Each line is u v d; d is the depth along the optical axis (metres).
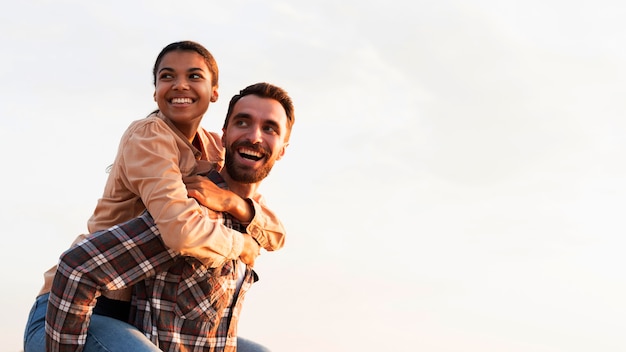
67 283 2.34
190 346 2.55
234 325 2.72
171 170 2.55
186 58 2.88
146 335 2.49
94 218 2.78
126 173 2.59
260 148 2.76
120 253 2.40
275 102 2.81
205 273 2.56
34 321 2.62
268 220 2.84
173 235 2.40
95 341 2.40
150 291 2.51
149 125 2.67
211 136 3.13
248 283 2.77
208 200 2.61
